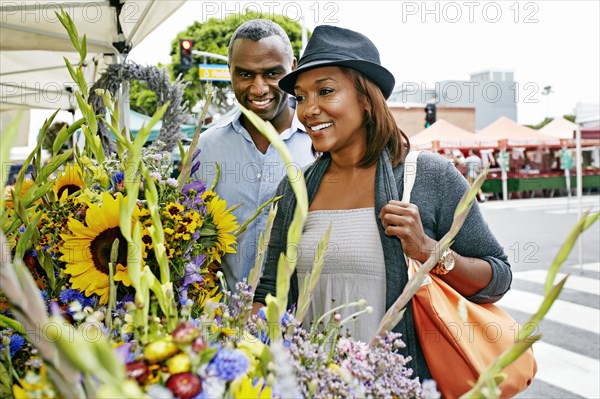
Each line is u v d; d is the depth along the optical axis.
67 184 1.24
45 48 3.76
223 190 1.95
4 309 0.98
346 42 1.33
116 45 3.60
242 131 1.97
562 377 3.74
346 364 0.75
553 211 14.68
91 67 5.01
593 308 5.35
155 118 0.62
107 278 0.99
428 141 17.28
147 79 1.70
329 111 1.31
